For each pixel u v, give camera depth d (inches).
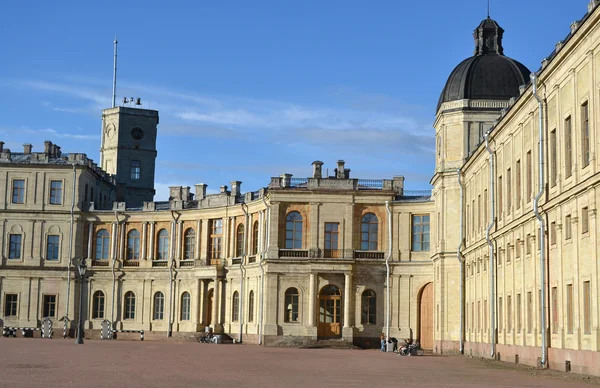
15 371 1453.0
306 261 3299.7
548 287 1841.8
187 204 3836.1
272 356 2317.9
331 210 3351.4
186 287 3754.9
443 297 2915.8
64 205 3831.2
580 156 1640.0
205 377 1412.4
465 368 1867.6
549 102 1852.9
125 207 3924.7
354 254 3336.6
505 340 2244.1
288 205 3363.7
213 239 3742.6
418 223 3353.8
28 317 3782.0
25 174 3843.5
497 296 2341.3
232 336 3570.4
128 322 3814.0
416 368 1845.5
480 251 2593.5
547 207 1820.9
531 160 1989.4
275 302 3297.2
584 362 1596.9
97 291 3858.3
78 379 1305.4
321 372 1625.2
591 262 1565.0
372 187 3427.7
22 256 3811.5
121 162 4616.1
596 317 1536.7
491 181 2378.2
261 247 3449.8
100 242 3882.9
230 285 3627.0
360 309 3319.4
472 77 2962.6
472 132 2928.2
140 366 1681.8
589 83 1578.5
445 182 2967.5
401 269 3339.1
